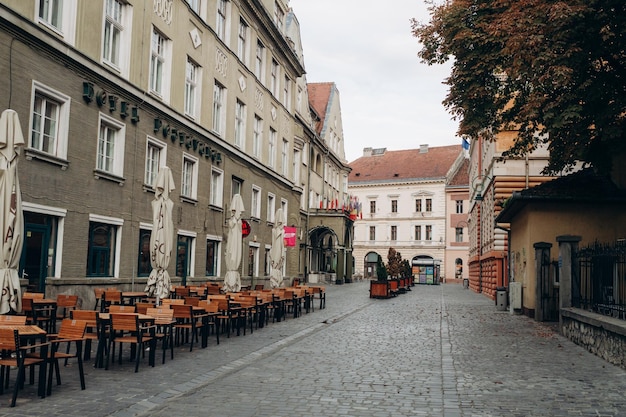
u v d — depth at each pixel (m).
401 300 31.34
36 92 14.20
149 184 19.73
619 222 19.62
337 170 63.16
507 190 27.88
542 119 15.57
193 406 7.26
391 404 7.54
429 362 10.82
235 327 16.05
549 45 14.12
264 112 32.12
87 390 7.81
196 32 23.25
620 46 14.46
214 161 25.27
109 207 17.19
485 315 21.48
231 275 19.25
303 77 47.88
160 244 14.65
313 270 52.56
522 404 7.60
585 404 7.62
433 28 16.78
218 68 25.53
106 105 16.94
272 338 13.91
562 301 15.06
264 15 30.77
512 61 15.02
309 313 21.42
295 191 38.72
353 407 7.35
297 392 8.14
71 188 15.39
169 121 21.00
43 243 14.62
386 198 86.56
